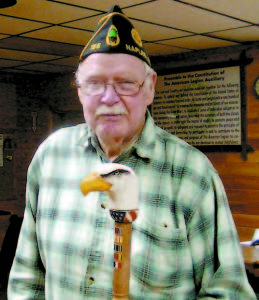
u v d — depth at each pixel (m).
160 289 1.03
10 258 3.75
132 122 1.03
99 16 3.98
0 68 7.06
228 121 5.54
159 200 1.07
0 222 7.26
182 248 1.05
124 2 3.52
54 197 1.19
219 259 1.05
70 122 7.71
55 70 7.25
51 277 1.15
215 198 1.08
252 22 4.21
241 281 1.03
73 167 1.20
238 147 5.46
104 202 1.01
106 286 1.06
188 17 4.01
